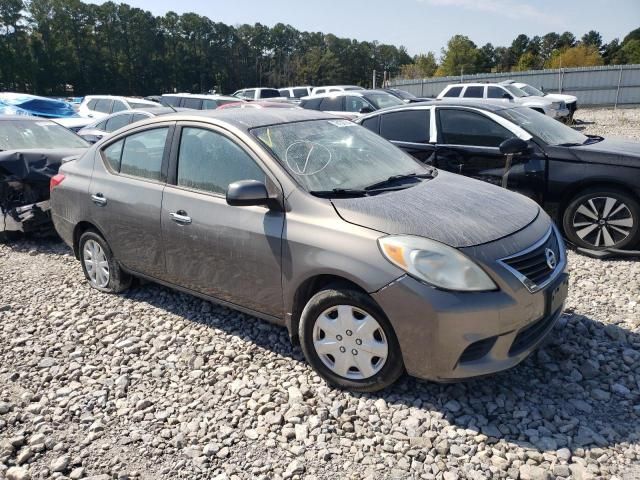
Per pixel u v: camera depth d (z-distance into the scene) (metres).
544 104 17.92
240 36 111.94
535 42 125.12
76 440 2.99
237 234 3.63
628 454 2.71
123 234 4.51
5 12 75.50
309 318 3.34
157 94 91.00
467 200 3.54
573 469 2.62
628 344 3.81
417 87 37.06
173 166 4.14
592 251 5.71
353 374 3.27
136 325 4.36
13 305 4.87
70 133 8.21
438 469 2.66
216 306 4.62
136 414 3.18
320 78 104.06
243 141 3.74
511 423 2.98
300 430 2.97
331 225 3.24
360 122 7.38
